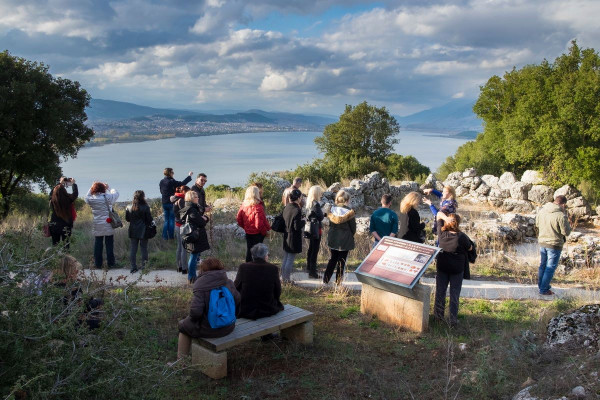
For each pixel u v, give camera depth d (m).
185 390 4.63
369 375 4.98
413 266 6.31
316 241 8.70
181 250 8.99
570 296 7.69
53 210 8.98
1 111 22.45
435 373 5.00
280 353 5.58
